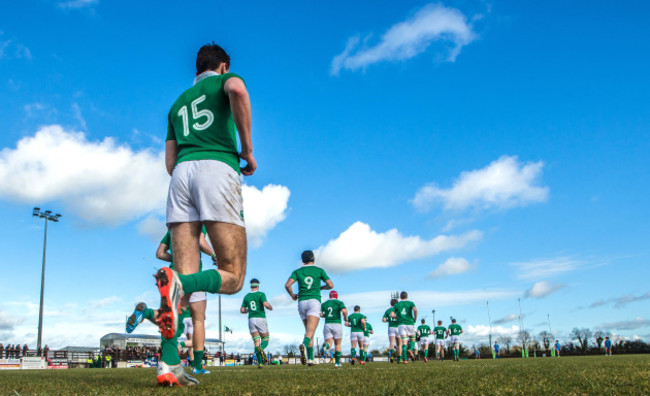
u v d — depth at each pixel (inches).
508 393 108.3
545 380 141.3
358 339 794.8
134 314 118.9
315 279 469.7
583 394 104.3
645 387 116.3
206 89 158.2
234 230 152.2
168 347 142.3
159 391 124.5
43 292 1487.5
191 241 153.9
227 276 147.5
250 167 168.1
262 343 532.7
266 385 145.3
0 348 1250.0
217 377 217.5
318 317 469.1
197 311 324.5
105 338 1807.3
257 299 543.5
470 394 107.5
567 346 2896.2
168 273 122.4
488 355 3171.8
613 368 214.5
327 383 151.3
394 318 869.2
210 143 154.8
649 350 2416.3
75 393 122.4
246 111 150.1
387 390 118.6
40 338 1441.9
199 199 149.7
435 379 157.8
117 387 143.0
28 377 242.2
